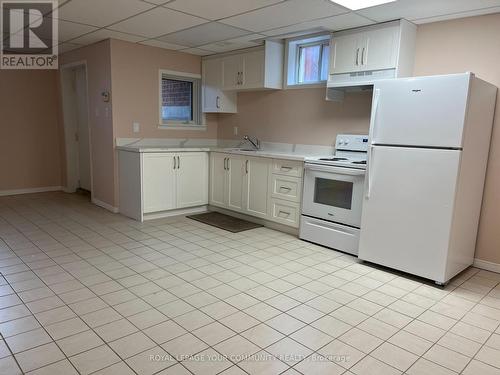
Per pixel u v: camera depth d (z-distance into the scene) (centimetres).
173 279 282
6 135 567
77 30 405
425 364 190
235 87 487
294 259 333
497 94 306
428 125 276
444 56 331
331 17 330
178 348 195
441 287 283
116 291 259
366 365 187
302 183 386
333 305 249
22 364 178
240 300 251
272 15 333
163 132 509
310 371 181
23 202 528
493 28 304
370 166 308
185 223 443
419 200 284
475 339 214
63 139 602
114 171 470
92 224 426
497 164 311
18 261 310
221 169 481
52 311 229
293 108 454
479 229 325
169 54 499
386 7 296
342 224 351
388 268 318
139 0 304
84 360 183
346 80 367
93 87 489
